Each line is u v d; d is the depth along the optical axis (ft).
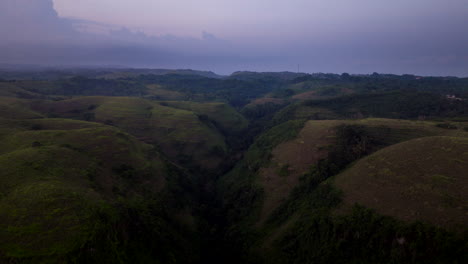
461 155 134.21
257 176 223.10
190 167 288.92
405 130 225.56
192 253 160.56
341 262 118.42
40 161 153.07
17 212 111.55
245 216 194.39
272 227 172.14
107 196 149.89
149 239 137.39
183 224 181.37
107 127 255.09
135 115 362.33
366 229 119.85
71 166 161.89
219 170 291.99
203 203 229.25
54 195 122.93
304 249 137.90
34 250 97.40
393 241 108.88
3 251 95.45
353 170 165.58
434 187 121.60
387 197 130.31
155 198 181.57
